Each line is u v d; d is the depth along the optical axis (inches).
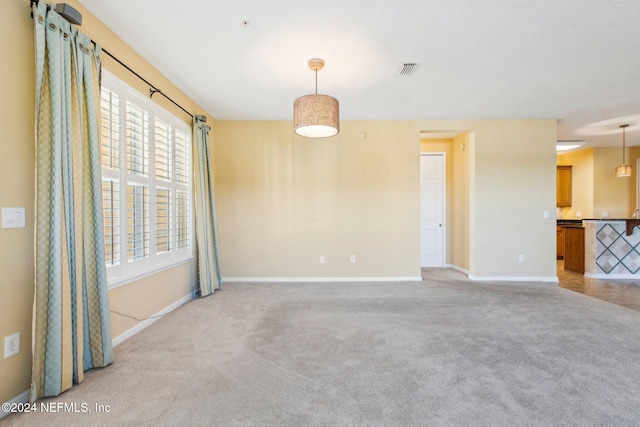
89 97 79.3
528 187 183.8
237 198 183.9
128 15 86.4
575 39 97.4
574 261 219.6
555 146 183.0
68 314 71.0
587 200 262.7
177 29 93.0
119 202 97.3
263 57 109.7
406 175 183.8
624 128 202.1
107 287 84.6
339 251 184.2
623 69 117.9
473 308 132.1
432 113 171.6
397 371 80.0
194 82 130.7
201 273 149.9
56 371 68.7
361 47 102.6
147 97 112.4
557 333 104.9
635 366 82.1
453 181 230.1
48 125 68.1
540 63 113.3
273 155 183.8
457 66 115.6
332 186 183.9
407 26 90.7
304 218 184.1
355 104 156.6
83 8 82.9
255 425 60.0
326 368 81.7
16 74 65.3
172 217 131.7
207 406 65.9
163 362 85.1
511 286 170.1
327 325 112.8
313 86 134.6
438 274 204.2
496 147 183.5
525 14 84.9
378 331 107.0
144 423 60.5
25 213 67.2
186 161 146.0
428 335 103.3
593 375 77.7
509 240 184.2
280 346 95.3
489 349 92.6
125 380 76.0
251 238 184.2
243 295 153.4
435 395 69.4
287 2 80.4
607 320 117.6
